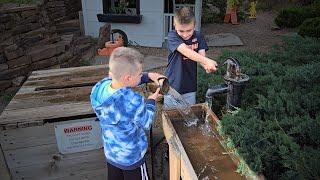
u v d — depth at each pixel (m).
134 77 1.86
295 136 1.94
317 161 1.59
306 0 13.13
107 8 8.15
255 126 1.94
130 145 1.96
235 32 9.82
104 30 7.23
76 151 2.57
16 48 5.09
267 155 1.71
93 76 3.31
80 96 2.78
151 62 6.63
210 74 3.05
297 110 2.19
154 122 2.92
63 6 8.49
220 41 8.39
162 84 2.17
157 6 7.73
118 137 1.94
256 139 1.81
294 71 2.61
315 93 2.31
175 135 1.96
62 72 3.49
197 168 1.82
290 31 9.84
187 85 2.73
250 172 1.60
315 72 2.49
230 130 1.94
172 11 8.03
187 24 2.49
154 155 2.95
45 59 5.52
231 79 2.17
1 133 2.37
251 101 2.50
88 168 2.66
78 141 2.54
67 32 8.20
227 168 1.82
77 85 3.08
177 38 2.57
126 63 1.80
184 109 2.28
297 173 1.58
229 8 11.23
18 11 5.24
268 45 8.13
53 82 3.15
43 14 6.05
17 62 5.09
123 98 1.82
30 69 5.30
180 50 2.51
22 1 5.94
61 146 2.52
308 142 1.90
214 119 2.16
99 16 8.00
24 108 2.57
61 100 2.71
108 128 1.93
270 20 11.95
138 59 1.84
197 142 2.05
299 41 3.94
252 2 12.62
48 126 2.43
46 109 2.52
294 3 13.59
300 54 3.45
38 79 3.27
